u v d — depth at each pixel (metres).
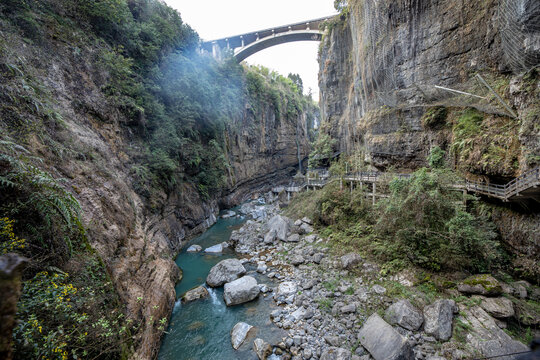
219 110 24.97
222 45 42.47
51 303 3.55
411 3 13.15
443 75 11.60
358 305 8.12
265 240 15.52
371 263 10.31
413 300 7.86
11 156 4.55
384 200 11.38
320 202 15.90
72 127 8.04
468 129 10.34
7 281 1.97
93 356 4.11
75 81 9.52
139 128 13.66
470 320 6.71
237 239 16.44
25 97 6.25
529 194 7.46
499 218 8.80
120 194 8.58
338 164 22.52
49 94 7.64
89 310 4.46
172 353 6.96
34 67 7.66
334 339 6.86
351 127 23.05
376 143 17.03
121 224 7.80
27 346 2.83
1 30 6.92
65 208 4.73
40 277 3.86
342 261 10.79
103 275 5.50
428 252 9.29
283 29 37.91
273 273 11.28
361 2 18.95
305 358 6.47
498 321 6.63
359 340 6.71
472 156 9.87
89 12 11.76
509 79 8.74
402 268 9.44
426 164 13.62
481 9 9.79
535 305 6.98
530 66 7.64
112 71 11.95
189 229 17.77
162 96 17.61
